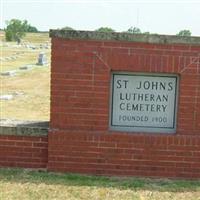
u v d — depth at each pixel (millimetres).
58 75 4887
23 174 4930
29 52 34125
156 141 4918
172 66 4840
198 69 4840
